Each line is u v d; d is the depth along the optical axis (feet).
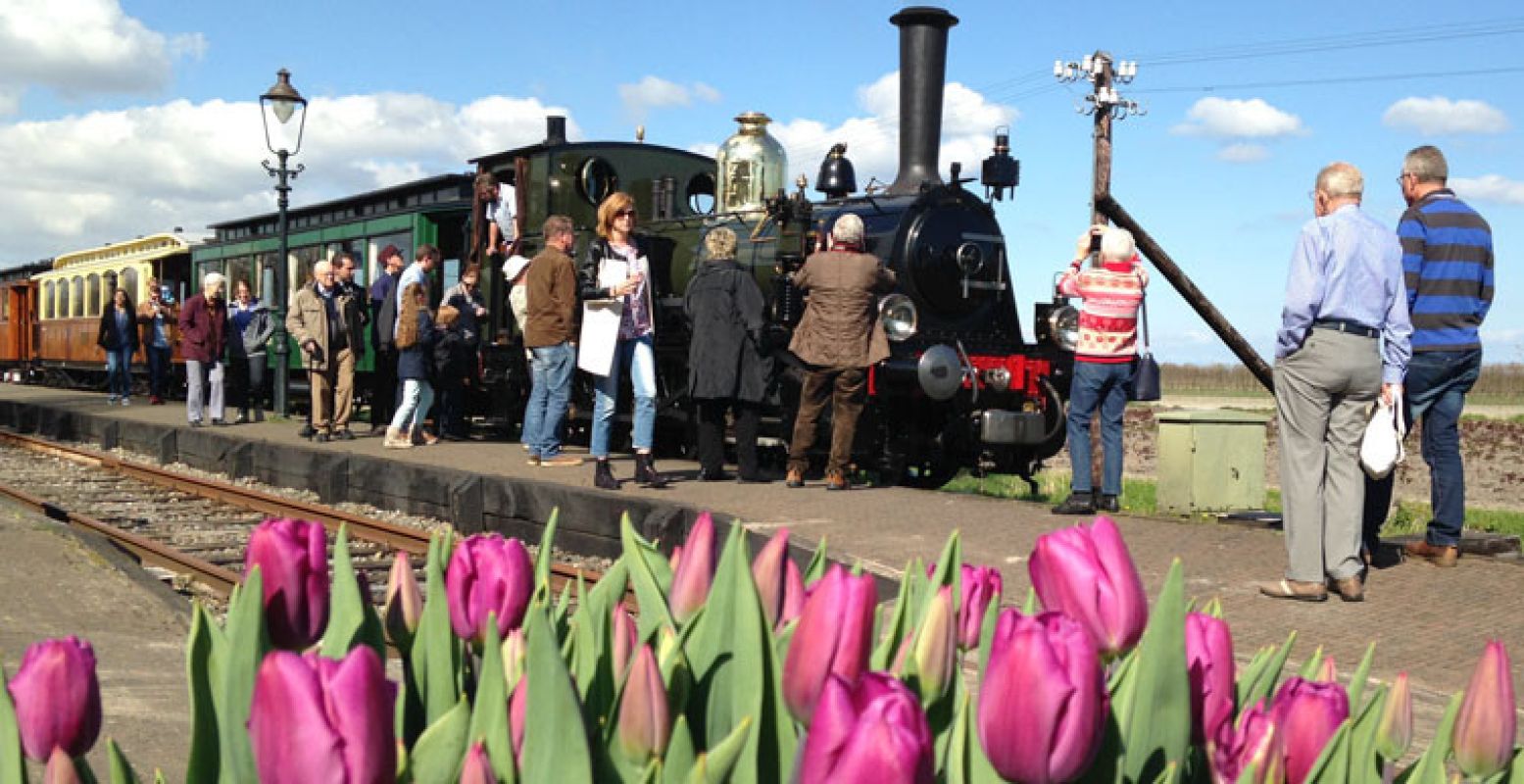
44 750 4.29
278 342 63.52
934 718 4.71
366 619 5.40
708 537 5.24
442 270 59.67
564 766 3.97
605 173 50.29
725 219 45.57
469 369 54.65
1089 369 29.53
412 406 44.70
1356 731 5.11
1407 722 5.02
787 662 4.20
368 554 31.91
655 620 5.51
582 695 4.96
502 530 33.14
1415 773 4.96
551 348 37.76
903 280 41.27
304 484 43.68
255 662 4.13
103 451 59.72
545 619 4.04
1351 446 21.03
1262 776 4.50
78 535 26.00
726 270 35.35
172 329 84.33
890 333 38.42
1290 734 4.61
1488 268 23.35
